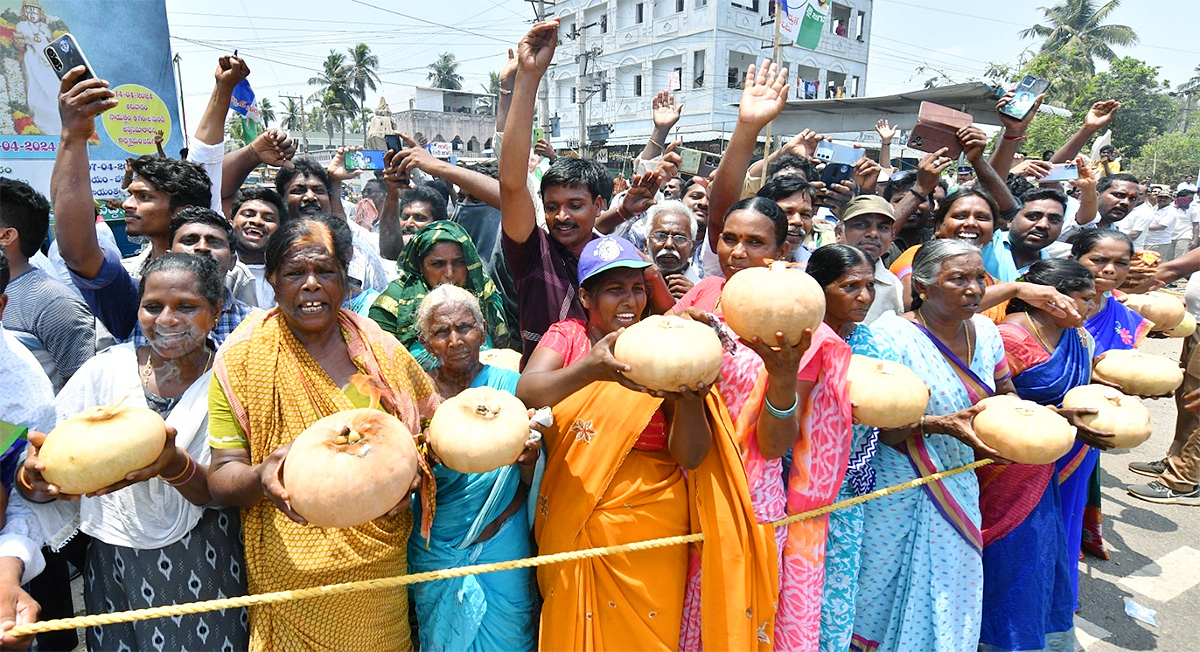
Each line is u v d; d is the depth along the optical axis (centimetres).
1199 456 567
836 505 283
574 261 345
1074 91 4084
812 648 278
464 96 5622
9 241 323
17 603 206
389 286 374
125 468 196
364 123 6338
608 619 260
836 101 1625
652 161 588
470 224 591
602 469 256
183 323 236
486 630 269
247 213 420
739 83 3350
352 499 192
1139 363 371
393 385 247
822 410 273
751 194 598
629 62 3709
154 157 379
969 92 1380
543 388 244
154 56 675
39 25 581
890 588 321
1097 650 389
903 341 324
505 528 272
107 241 441
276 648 231
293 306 229
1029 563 330
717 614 257
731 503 259
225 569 247
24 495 228
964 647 308
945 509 310
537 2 2428
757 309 223
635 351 214
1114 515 556
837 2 3491
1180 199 1416
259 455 228
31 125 579
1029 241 524
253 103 555
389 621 249
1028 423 284
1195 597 442
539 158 598
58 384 333
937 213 482
